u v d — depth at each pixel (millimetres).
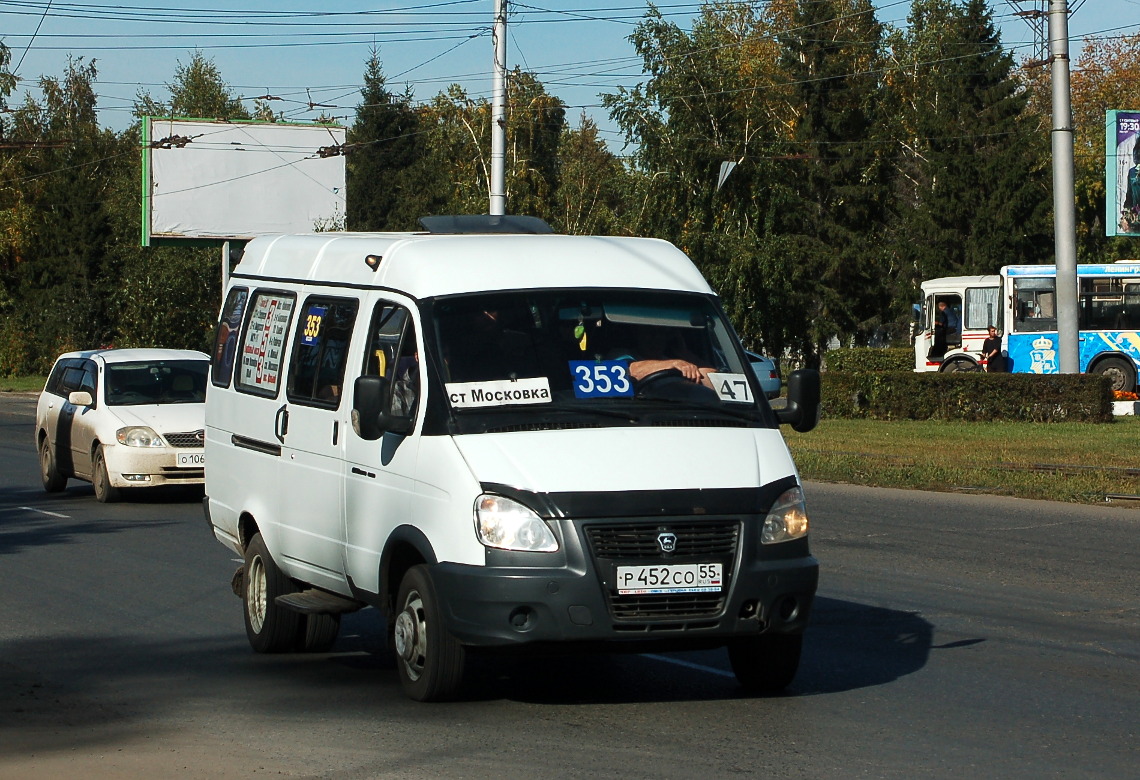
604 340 8438
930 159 60250
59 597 12242
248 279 10891
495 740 7363
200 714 8070
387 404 8109
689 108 47250
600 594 7312
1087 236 60781
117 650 10055
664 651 7566
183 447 19203
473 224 10094
